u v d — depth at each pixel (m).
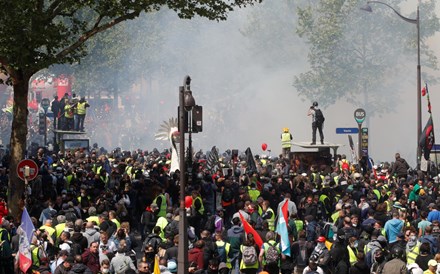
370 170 87.00
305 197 64.88
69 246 45.31
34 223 49.53
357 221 53.31
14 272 45.09
